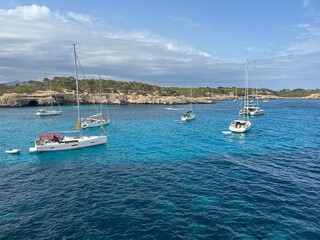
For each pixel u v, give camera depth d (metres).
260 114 95.38
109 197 21.52
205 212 18.64
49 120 80.69
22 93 149.62
